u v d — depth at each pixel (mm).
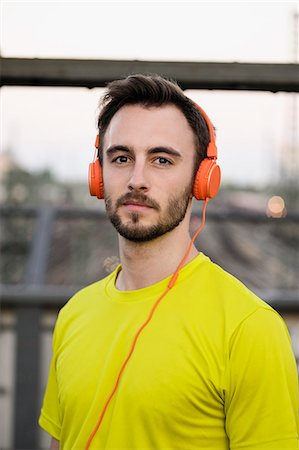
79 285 5102
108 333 1212
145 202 1144
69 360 1234
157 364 1104
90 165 1281
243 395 1063
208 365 1074
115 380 1150
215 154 1233
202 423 1084
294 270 5523
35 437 3025
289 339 1145
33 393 3041
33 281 4203
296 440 1060
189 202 1229
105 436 1127
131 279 1236
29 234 5410
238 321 1085
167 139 1154
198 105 1238
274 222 5223
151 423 1088
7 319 3201
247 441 1062
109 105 1221
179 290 1179
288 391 1074
